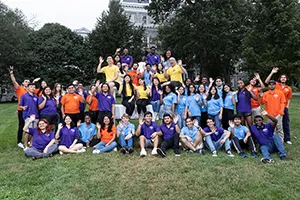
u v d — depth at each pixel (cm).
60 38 3097
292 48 2039
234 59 2959
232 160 602
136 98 884
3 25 2556
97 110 834
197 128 684
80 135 745
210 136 684
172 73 935
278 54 2073
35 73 2905
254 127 655
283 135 737
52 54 2983
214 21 2486
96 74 2964
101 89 793
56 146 675
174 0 2869
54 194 447
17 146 754
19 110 751
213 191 453
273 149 655
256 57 2127
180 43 2725
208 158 619
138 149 711
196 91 840
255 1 2234
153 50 1224
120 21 2906
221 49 2808
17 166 584
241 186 469
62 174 531
